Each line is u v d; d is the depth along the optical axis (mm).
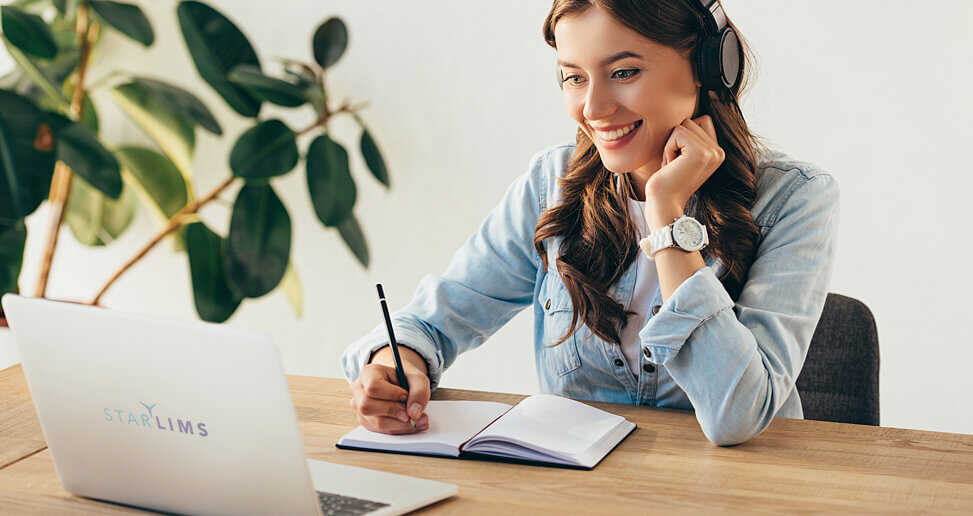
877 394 1562
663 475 1064
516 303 1624
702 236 1236
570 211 1492
